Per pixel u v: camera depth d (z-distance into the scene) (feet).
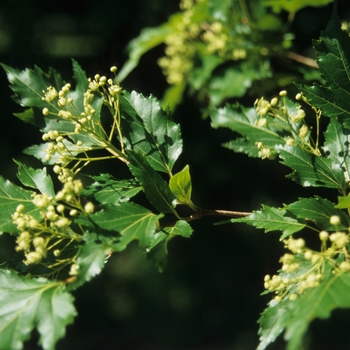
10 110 59.62
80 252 10.56
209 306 57.98
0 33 69.05
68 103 13.30
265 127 15.37
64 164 13.37
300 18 35.55
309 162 13.30
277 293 11.82
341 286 9.39
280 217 12.69
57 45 69.51
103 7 65.57
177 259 61.46
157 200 12.62
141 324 58.90
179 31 27.43
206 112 25.54
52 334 10.19
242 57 25.23
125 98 14.08
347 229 12.13
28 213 12.62
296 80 23.24
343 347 44.06
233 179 55.36
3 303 10.77
